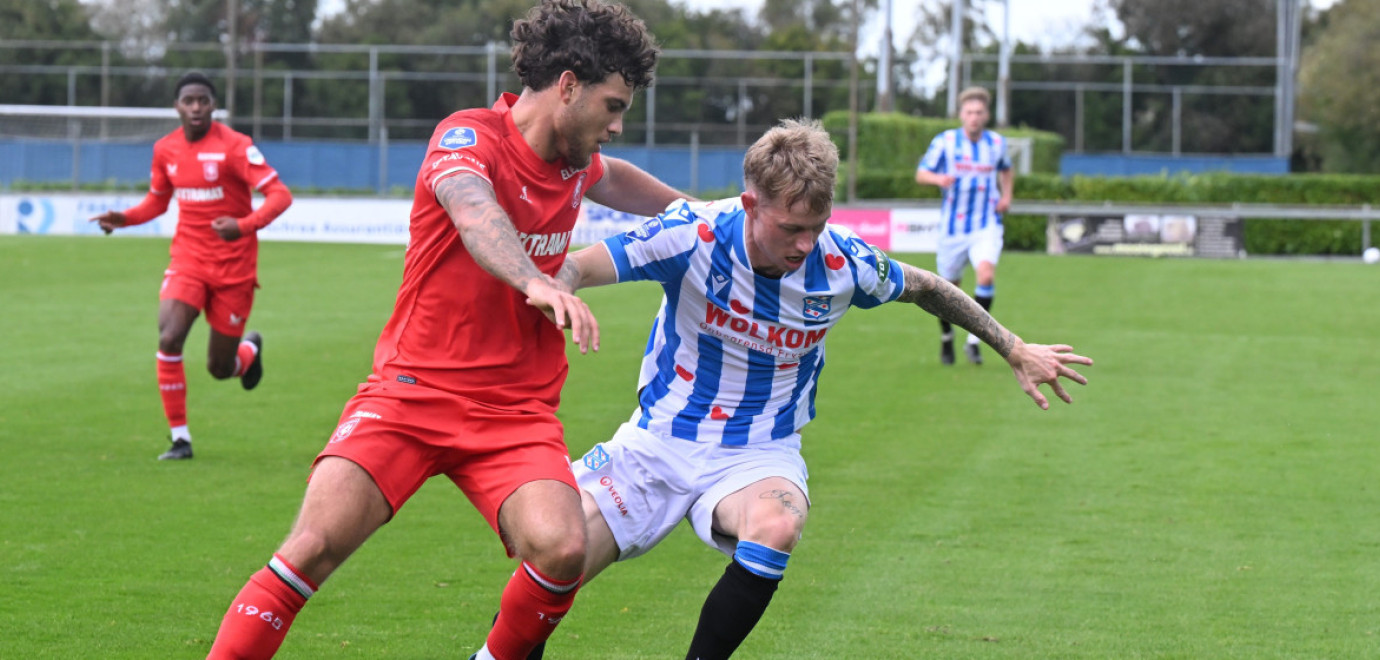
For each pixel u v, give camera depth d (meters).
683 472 5.86
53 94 63.50
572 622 6.99
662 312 6.03
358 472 5.04
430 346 5.23
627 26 5.14
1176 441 12.01
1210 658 6.43
